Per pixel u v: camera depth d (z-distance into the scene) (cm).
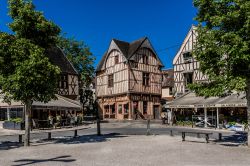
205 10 1318
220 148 1296
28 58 1401
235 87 1191
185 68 3509
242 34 1209
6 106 2628
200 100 2708
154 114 4031
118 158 1081
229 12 1210
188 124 2883
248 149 1260
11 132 2316
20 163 1009
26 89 1400
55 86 1517
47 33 1537
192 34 3462
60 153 1220
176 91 3594
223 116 2641
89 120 4038
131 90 3769
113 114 4066
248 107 1312
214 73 1305
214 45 1257
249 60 1162
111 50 4081
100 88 4328
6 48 1402
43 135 2083
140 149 1292
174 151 1223
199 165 934
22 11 1454
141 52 3941
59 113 3306
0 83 1388
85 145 1470
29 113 1500
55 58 3434
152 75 4044
